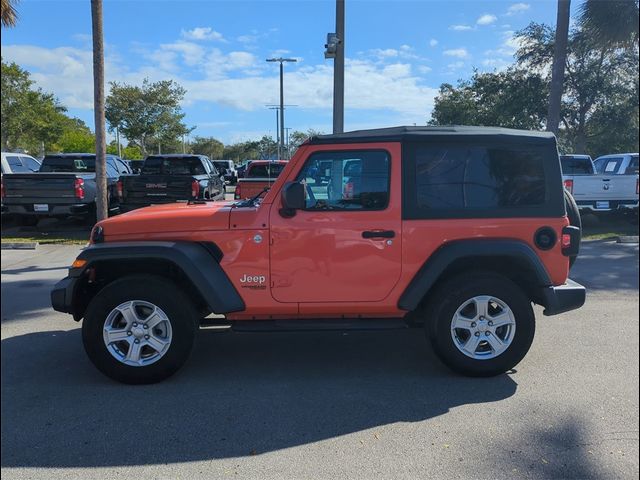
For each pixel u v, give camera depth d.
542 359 4.98
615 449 3.43
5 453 3.42
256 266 4.47
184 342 4.45
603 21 13.28
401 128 4.62
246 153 69.50
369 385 4.48
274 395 4.29
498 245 4.42
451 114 37.09
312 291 4.50
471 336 4.51
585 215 16.73
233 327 4.52
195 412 3.99
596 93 25.61
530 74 26.89
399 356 5.18
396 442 3.55
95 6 10.30
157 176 12.70
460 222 4.48
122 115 35.69
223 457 3.38
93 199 13.59
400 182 4.46
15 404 4.12
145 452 3.44
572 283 4.72
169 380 4.59
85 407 4.07
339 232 4.45
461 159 4.52
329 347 5.46
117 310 4.40
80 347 5.44
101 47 10.49
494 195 4.54
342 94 11.08
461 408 4.03
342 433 3.67
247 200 5.18
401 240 4.46
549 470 3.21
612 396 4.18
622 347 5.29
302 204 4.25
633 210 14.23
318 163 4.51
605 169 16.98
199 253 4.43
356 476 3.17
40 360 5.07
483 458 3.34
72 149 46.19
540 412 3.94
